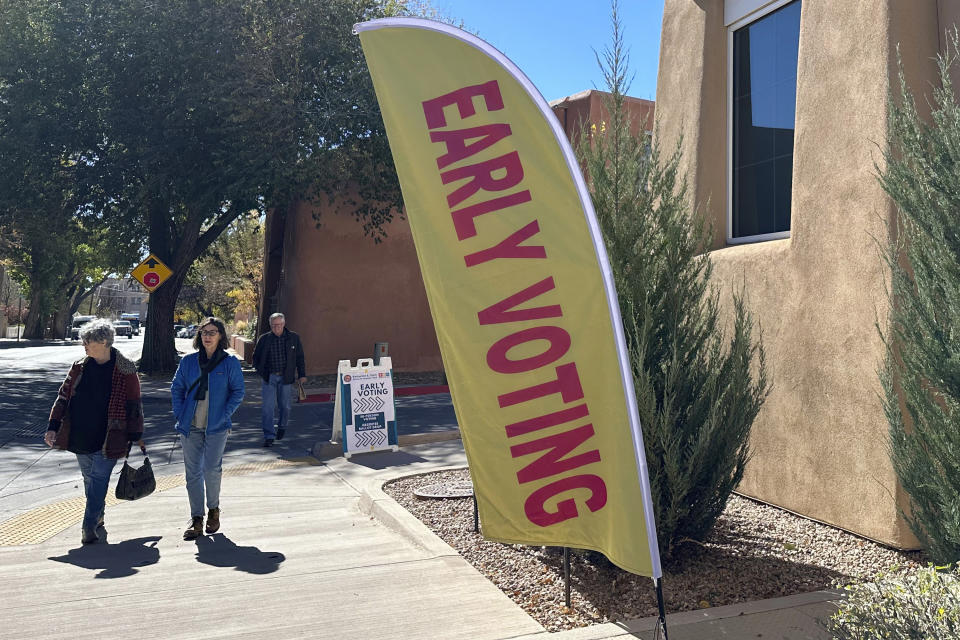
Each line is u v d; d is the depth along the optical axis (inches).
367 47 169.0
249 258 1512.1
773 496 259.0
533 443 154.3
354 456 405.7
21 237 1589.6
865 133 220.4
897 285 173.8
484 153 158.9
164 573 207.2
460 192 159.6
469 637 158.4
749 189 287.9
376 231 895.1
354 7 806.5
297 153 754.8
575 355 151.3
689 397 198.8
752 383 266.5
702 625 160.9
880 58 215.8
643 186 198.1
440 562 212.7
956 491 158.1
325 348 874.1
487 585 193.0
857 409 222.2
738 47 293.9
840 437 229.1
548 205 154.2
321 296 872.9
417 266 916.0
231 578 201.6
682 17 315.9
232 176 787.4
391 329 901.8
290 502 303.9
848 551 212.1
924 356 161.8
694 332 203.2
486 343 156.9
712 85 297.7
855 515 224.1
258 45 781.3
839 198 229.6
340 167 816.3
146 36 772.0
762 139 281.3
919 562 202.2
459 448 428.8
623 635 156.4
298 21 787.4
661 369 194.5
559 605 178.2
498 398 156.3
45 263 1931.6
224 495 316.5
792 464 249.6
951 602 112.4
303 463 390.9
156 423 524.7
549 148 154.9
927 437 164.9
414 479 336.5
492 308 156.8
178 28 777.6
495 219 157.2
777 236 272.4
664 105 326.0
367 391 416.8
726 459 195.9
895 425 174.4
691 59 307.6
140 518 274.7
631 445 145.2
